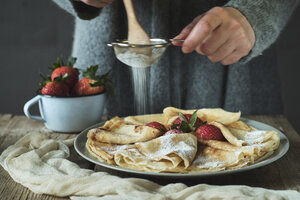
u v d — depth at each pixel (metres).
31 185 0.89
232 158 0.95
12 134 1.31
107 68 1.69
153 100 1.71
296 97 2.58
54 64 1.38
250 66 1.71
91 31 1.66
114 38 1.66
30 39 2.72
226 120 1.18
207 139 1.06
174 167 0.92
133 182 0.85
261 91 1.75
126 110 1.75
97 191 0.83
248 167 0.88
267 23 1.28
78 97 1.27
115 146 1.07
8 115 1.54
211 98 1.74
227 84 1.76
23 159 0.99
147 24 1.66
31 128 1.37
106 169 1.01
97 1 1.19
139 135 1.10
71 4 1.36
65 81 1.33
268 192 0.79
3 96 2.80
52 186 0.85
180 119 1.16
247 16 1.22
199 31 1.07
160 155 0.95
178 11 1.60
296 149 1.13
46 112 1.30
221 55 1.19
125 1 1.21
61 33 2.71
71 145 1.17
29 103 1.30
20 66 2.76
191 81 1.73
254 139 1.07
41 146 1.09
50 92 1.28
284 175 0.95
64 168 0.96
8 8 2.67
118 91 1.73
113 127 1.18
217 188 0.82
